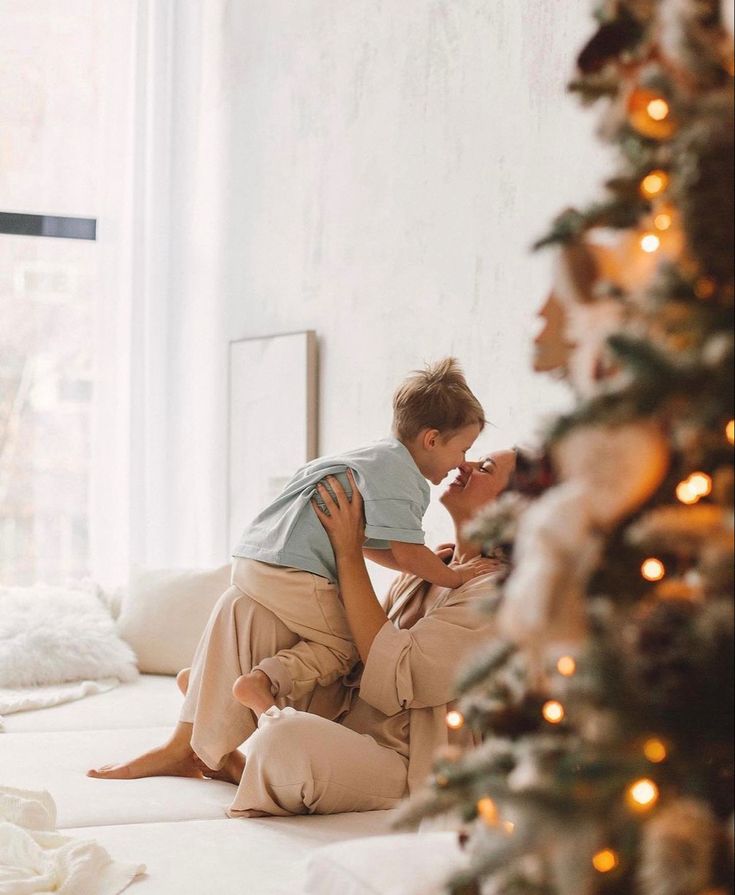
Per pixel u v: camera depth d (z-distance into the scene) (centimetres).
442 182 333
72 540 525
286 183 447
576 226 112
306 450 417
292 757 219
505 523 120
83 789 247
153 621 410
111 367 527
